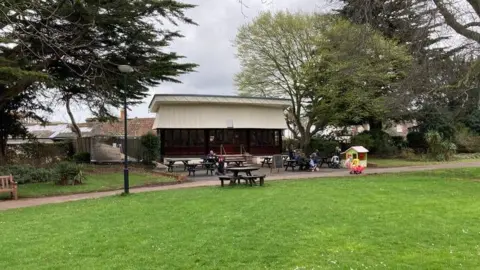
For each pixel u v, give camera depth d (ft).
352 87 103.96
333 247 23.63
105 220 32.76
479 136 124.57
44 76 58.75
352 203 37.78
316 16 110.22
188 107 105.40
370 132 120.67
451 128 120.06
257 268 20.26
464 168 77.61
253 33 115.34
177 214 34.35
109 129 186.09
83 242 25.77
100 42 75.66
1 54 66.08
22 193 54.75
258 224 29.58
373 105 102.06
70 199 49.55
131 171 81.56
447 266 20.12
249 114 112.06
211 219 31.78
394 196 41.68
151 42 77.61
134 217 33.60
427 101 78.07
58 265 21.35
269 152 117.91
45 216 36.01
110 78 78.59
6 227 31.50
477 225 28.48
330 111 109.40
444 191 44.96
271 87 120.06
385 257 21.67
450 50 62.80
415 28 60.85
